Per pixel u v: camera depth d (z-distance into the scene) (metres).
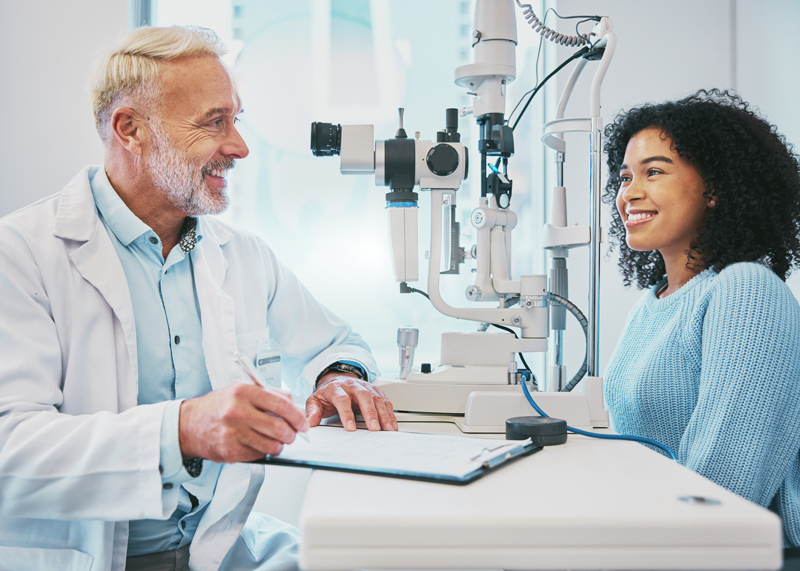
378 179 1.14
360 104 2.11
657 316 1.11
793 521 0.89
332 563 0.47
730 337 0.89
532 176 2.16
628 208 1.10
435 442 0.76
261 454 0.69
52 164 1.87
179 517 1.07
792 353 0.86
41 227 1.01
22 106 1.85
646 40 1.98
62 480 0.73
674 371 1.01
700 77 1.98
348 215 2.09
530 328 1.09
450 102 2.12
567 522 0.47
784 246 1.10
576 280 1.99
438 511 0.49
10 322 0.90
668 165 1.07
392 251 1.14
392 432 0.86
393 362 2.11
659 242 1.08
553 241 1.12
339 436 0.82
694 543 0.47
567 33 1.99
